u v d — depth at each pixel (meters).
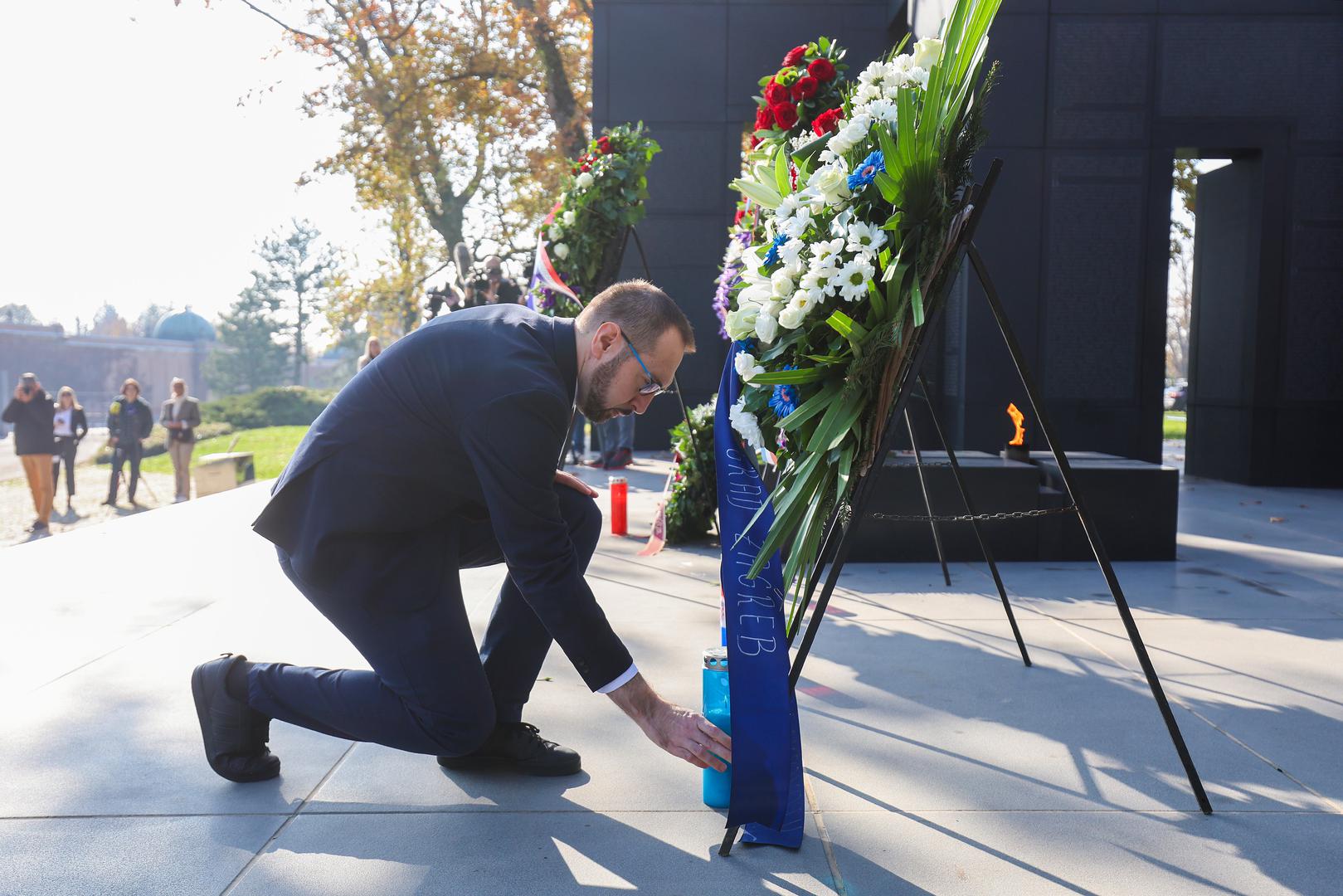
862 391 2.21
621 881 2.06
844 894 2.01
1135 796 2.50
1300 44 9.37
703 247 12.46
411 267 25.89
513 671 2.63
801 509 2.26
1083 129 9.33
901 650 3.84
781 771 2.12
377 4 20.67
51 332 60.94
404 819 2.36
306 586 2.31
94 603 4.75
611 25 12.37
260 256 73.44
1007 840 2.26
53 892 2.00
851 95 2.50
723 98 12.37
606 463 10.59
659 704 2.08
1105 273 9.38
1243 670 3.58
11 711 3.16
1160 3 9.27
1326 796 2.50
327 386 79.75
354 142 21.34
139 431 13.75
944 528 5.70
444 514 2.30
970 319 9.44
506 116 21.67
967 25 2.16
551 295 6.21
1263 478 9.84
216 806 2.43
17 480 20.62
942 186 2.14
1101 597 4.77
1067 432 9.45
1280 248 9.64
